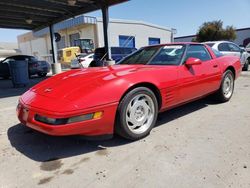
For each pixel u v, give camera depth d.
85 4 10.10
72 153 2.79
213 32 35.44
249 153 2.59
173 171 2.30
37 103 2.73
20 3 9.75
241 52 10.48
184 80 3.57
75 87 2.82
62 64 22.14
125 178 2.23
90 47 23.78
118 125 2.86
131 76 2.97
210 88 4.23
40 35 32.34
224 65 4.56
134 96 2.91
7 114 4.61
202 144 2.86
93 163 2.54
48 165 2.54
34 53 37.16
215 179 2.14
